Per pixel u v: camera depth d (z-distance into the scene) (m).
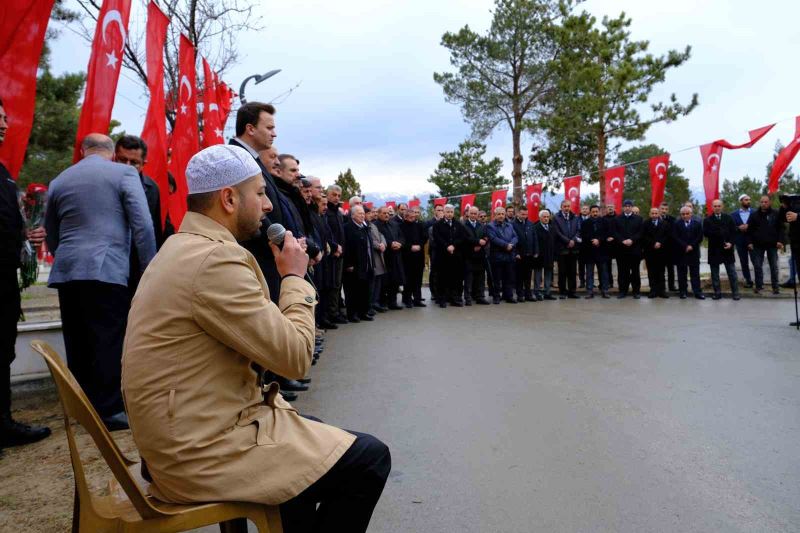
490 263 11.43
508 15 22.67
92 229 3.79
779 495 2.86
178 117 6.53
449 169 39.16
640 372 5.32
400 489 2.95
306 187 6.57
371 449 1.83
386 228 10.51
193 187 1.83
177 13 8.22
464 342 6.92
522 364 5.69
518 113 23.58
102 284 3.76
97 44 4.71
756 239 11.89
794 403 4.36
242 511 1.64
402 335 7.51
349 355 6.23
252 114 4.00
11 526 2.58
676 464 3.25
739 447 3.50
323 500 1.82
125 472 1.54
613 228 12.09
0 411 3.52
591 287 12.31
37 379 4.81
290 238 2.06
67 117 13.66
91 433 1.51
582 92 19.64
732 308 9.95
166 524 1.58
